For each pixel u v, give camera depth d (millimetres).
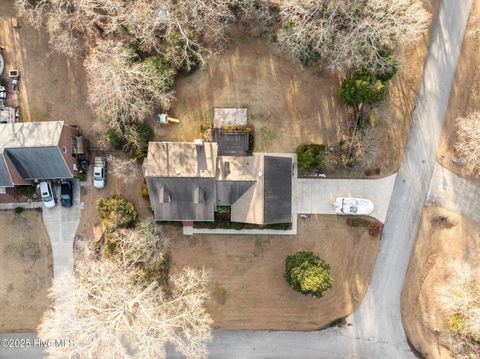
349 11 32594
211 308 39062
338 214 38625
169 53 35312
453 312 37125
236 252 38875
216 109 38312
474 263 38250
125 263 34281
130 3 33844
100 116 37594
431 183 38438
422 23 36188
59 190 39000
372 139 38250
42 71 38625
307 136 38438
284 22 34562
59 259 39250
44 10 38000
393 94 38156
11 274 39281
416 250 38688
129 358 37094
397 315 39031
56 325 32031
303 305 38938
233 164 35844
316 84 38125
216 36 37281
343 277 38906
